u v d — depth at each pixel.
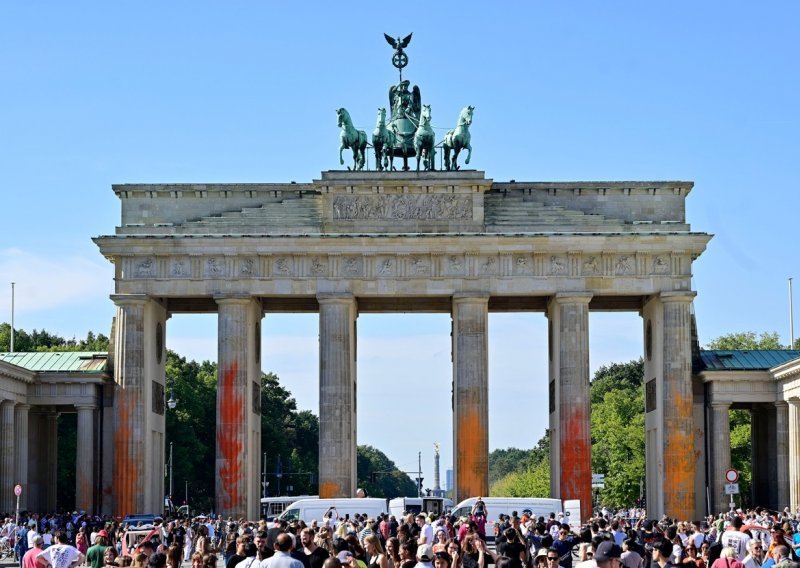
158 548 66.81
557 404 184.62
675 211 185.62
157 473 190.25
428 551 58.31
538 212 184.38
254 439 189.75
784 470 181.50
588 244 181.25
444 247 181.50
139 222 185.12
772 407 194.25
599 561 47.84
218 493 180.62
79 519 158.88
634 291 181.75
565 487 180.12
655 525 102.62
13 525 153.00
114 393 183.50
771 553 62.94
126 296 181.12
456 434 181.75
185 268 182.25
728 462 184.38
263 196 185.12
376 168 186.62
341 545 67.62
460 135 185.75
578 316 181.38
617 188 185.50
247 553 66.44
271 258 182.38
